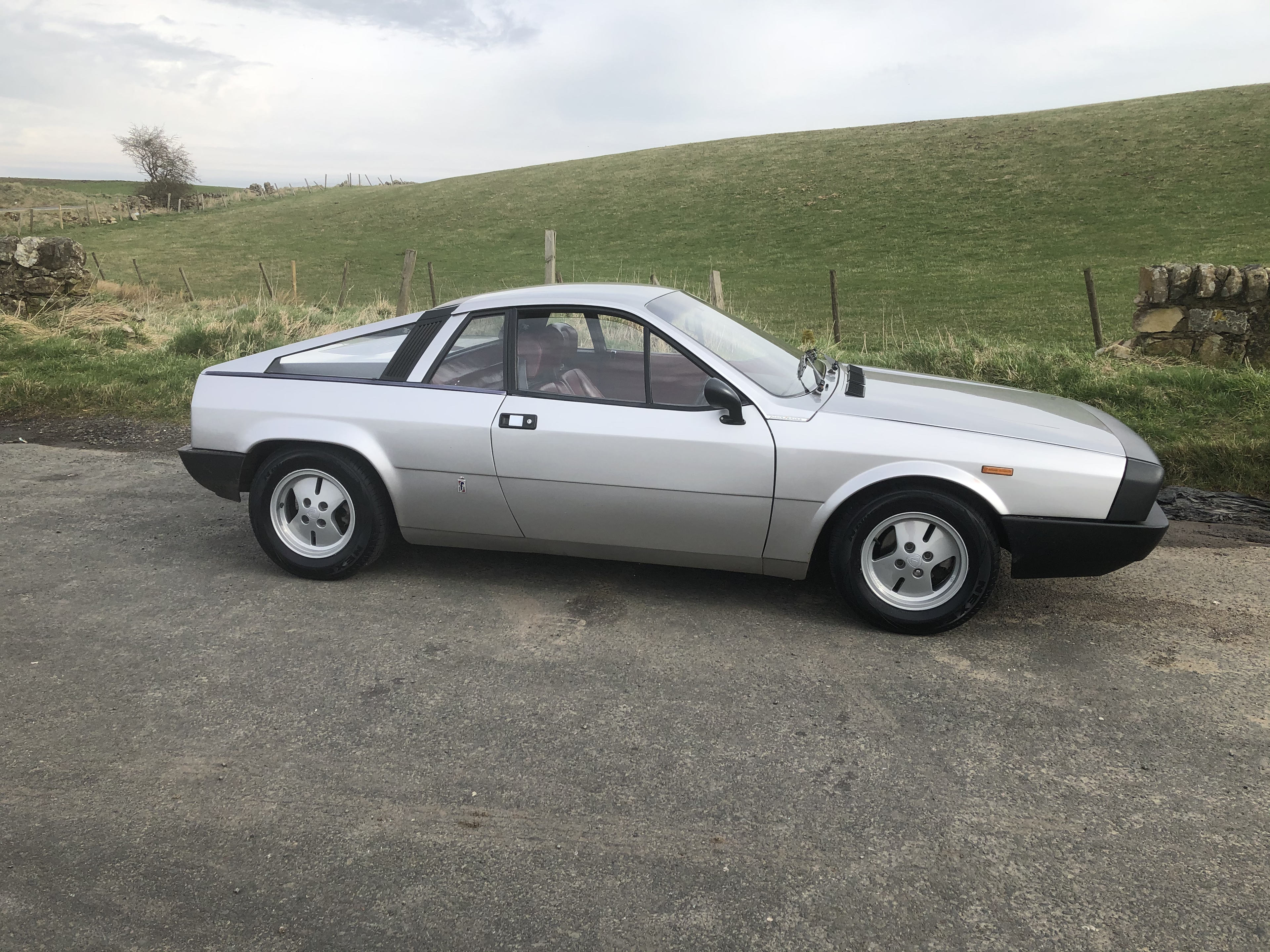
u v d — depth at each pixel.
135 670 3.40
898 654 3.55
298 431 4.11
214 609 3.96
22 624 3.78
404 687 3.29
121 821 2.52
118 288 19.00
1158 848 2.41
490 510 4.01
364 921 2.16
